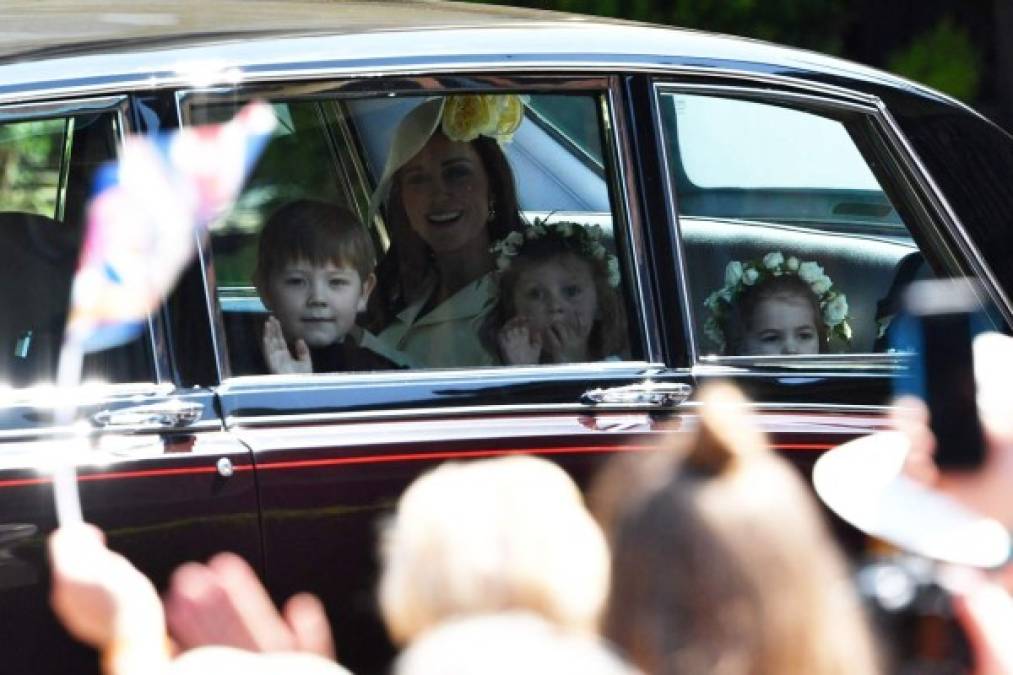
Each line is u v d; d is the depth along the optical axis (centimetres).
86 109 1273
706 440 732
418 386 1338
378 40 1350
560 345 1397
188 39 1327
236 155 1309
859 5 2991
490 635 691
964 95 2928
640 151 1394
